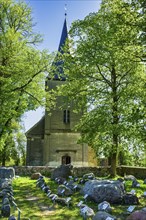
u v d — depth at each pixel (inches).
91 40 930.7
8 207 423.8
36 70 1013.2
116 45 609.9
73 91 993.5
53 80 1507.1
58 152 1455.5
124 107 815.1
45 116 1496.1
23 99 1058.1
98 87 1003.3
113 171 934.4
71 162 1449.3
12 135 1301.7
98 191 522.0
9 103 941.2
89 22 925.8
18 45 965.8
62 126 1485.0
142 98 712.4
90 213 413.7
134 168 993.5
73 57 973.8
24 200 546.6
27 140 1523.1
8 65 963.3
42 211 461.1
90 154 1491.1
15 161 1673.2
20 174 1024.9
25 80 997.2
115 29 597.9
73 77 983.6
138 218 351.3
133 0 555.2
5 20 1051.9
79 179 818.8
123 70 957.2
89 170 1019.3
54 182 796.0
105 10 917.8
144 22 548.1
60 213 447.2
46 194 608.1
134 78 910.4
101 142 924.6
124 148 898.7
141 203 518.3
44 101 1077.1
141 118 631.2
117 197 516.1
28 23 1099.9
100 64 913.5
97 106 976.3
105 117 894.4
